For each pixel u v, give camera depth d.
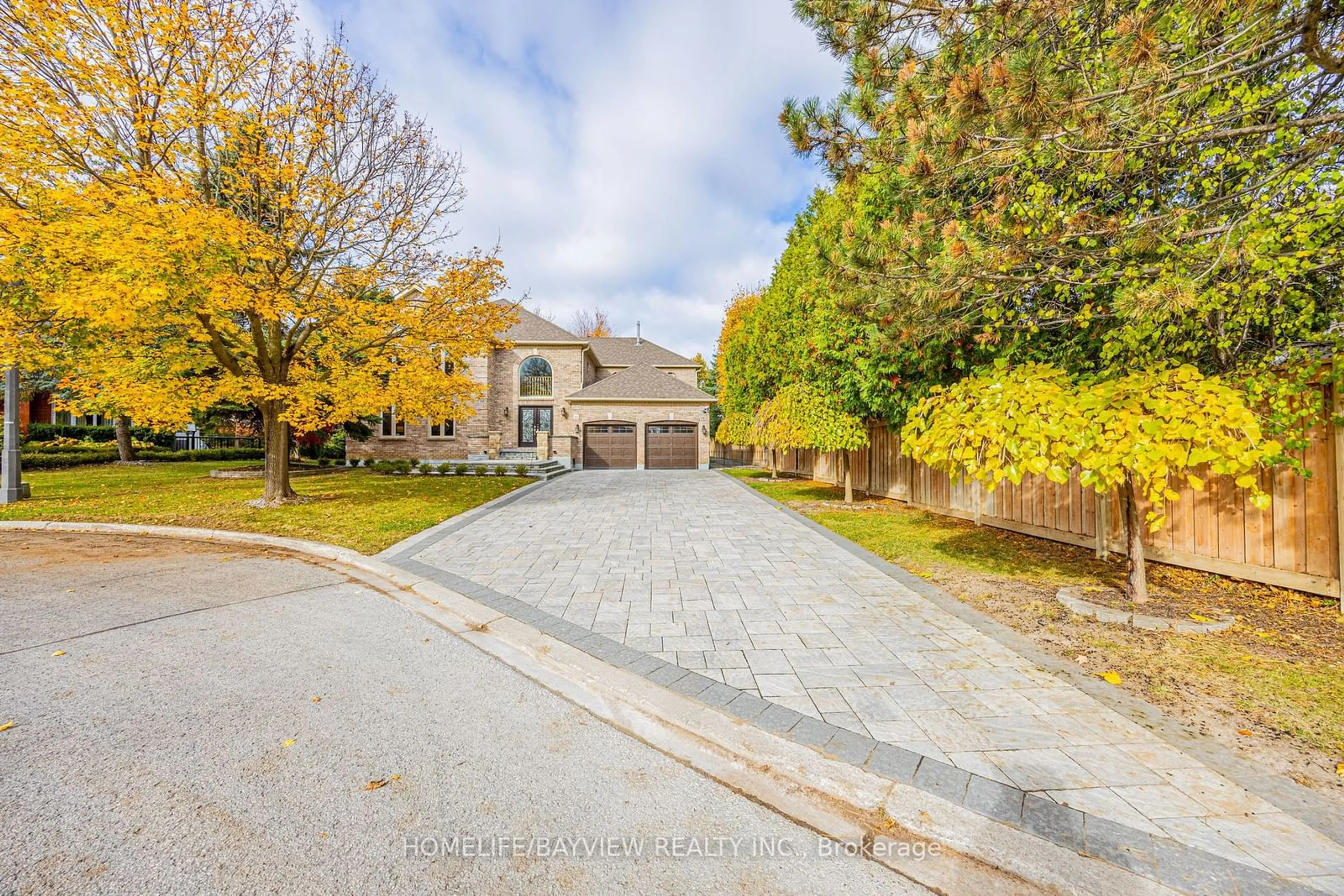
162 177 8.18
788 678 3.40
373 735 2.85
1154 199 4.68
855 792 2.35
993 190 5.18
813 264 5.63
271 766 2.56
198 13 8.34
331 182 9.33
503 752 2.72
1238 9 3.01
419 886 1.86
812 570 5.98
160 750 2.67
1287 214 3.70
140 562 6.52
